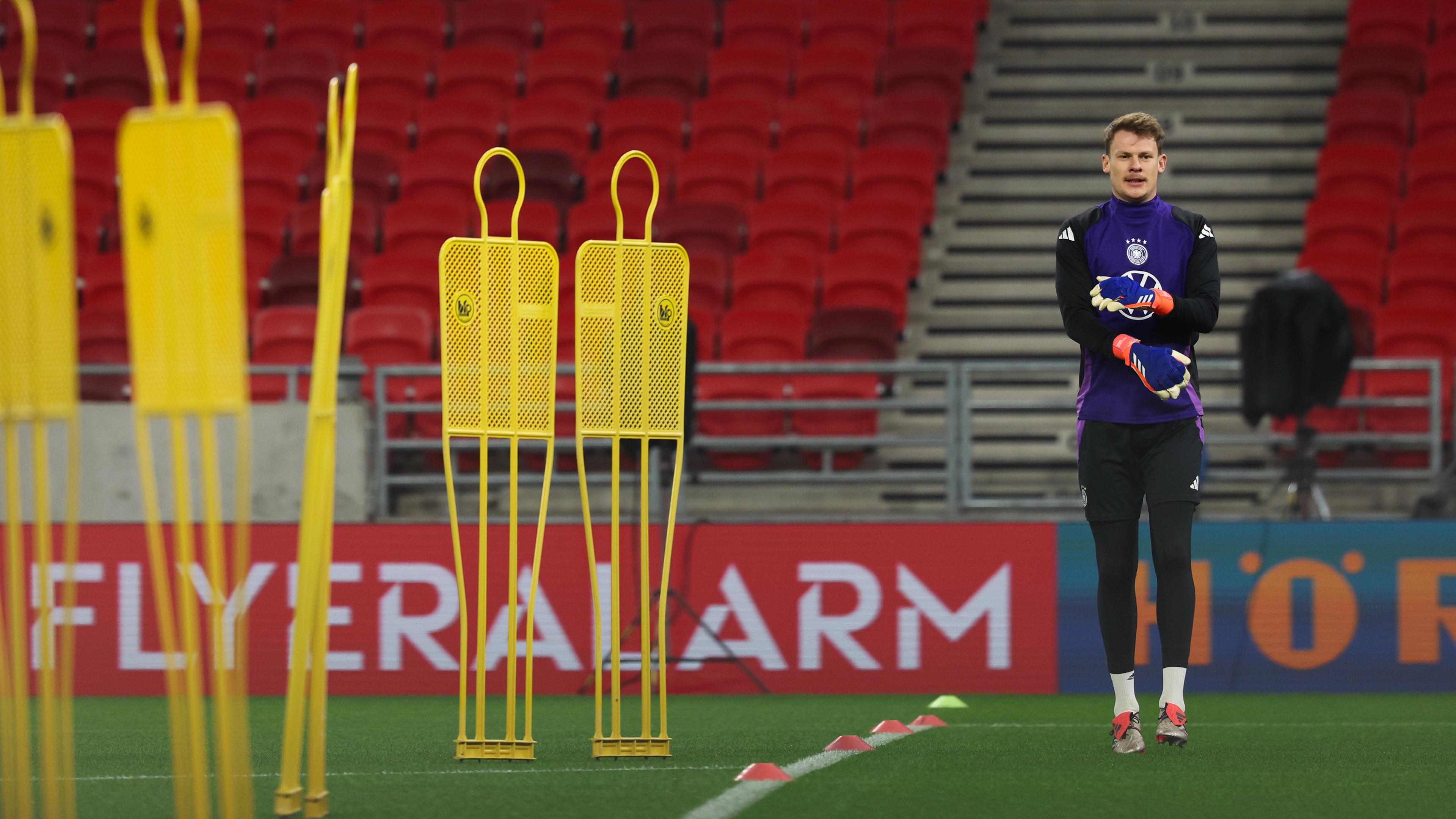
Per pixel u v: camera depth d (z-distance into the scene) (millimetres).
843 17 48031
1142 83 46000
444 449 14281
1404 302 35375
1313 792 12320
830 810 11422
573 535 22766
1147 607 22359
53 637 20797
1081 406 14945
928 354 37375
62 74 46125
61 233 9445
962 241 41000
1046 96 46281
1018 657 22531
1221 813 11344
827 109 43656
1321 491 28797
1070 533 22656
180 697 10375
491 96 46219
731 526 22781
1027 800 11883
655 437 14430
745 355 32656
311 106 43812
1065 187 42500
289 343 32531
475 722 17703
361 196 41312
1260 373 25953
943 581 22656
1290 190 42125
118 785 13148
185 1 9070
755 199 40688
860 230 38281
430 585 22672
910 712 19953
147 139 9016
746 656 22609
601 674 14609
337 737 16969
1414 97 44219
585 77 46219
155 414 9180
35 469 9750
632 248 14383
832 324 32938
